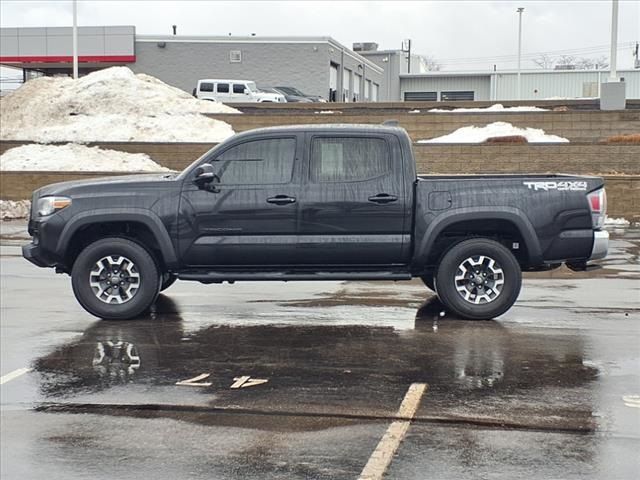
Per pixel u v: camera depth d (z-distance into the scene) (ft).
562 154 73.82
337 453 16.26
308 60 174.29
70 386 21.02
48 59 180.34
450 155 75.46
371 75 220.43
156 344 25.61
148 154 82.17
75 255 30.09
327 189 28.40
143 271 28.94
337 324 28.66
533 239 28.22
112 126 91.50
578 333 26.99
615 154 72.74
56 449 16.66
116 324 28.68
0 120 99.55
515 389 20.54
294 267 28.99
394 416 18.49
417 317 29.81
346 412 18.80
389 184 28.37
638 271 42.57
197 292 36.04
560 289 36.78
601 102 92.63
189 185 28.68
